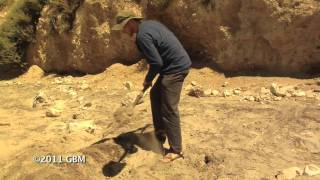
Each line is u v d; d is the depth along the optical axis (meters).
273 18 4.74
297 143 3.33
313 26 4.59
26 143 3.83
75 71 6.65
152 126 3.78
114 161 3.23
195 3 5.31
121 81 5.70
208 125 3.79
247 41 4.99
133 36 3.06
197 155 3.24
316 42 4.63
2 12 8.28
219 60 5.21
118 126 3.95
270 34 4.79
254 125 3.70
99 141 3.58
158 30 2.96
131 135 3.58
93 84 5.84
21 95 5.75
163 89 3.05
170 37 3.01
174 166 3.12
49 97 5.41
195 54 5.61
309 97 4.21
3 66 7.22
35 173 3.10
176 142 3.16
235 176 2.92
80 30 6.34
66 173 3.08
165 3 5.57
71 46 6.50
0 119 4.68
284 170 2.89
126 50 5.95
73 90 5.64
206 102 4.41
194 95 4.66
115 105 4.72
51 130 4.13
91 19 6.18
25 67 7.14
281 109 3.99
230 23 5.11
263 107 4.10
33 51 7.02
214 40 5.27
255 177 2.89
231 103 4.31
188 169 3.09
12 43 7.02
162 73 3.05
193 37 5.51
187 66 3.05
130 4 5.86
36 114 4.79
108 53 6.12
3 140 3.93
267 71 4.96
